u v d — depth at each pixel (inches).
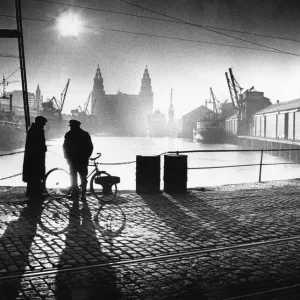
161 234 250.2
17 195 368.5
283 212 327.6
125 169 2044.8
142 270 182.5
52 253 205.5
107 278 171.5
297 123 2775.6
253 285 165.8
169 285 164.6
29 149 351.9
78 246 219.0
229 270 184.2
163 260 198.4
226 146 4338.1
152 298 151.2
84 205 335.0
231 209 335.9
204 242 233.6
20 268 182.1
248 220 295.6
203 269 185.2
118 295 153.3
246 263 194.9
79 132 355.3
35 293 153.8
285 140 2851.9
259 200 381.1
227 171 2060.8
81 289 158.7
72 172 359.3
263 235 252.7
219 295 154.9
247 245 228.1
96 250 212.5
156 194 401.1
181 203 357.1
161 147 4092.0
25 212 302.5
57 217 289.4
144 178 407.2
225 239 241.3
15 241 226.2
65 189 388.2
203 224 280.2
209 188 452.8
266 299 152.0
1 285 161.5
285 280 171.9
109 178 363.6
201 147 4160.9
